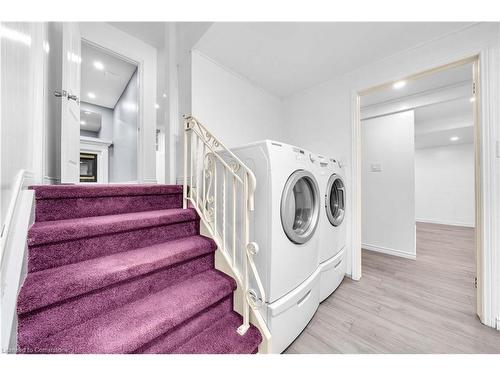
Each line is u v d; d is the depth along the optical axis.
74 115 1.78
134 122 3.31
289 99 2.78
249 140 2.37
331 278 1.76
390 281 2.03
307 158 1.49
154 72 2.94
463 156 5.11
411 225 2.72
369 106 3.04
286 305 1.14
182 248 1.21
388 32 1.59
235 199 1.26
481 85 1.41
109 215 1.32
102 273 0.88
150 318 0.87
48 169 1.63
